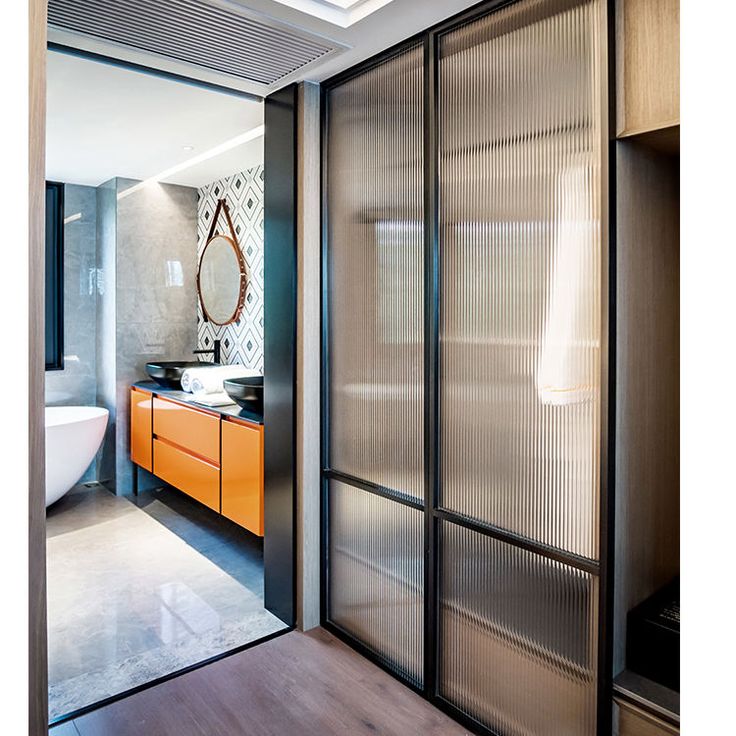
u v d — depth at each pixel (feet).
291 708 7.52
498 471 6.79
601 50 5.61
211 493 12.41
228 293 15.52
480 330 6.91
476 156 6.84
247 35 7.29
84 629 9.35
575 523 6.06
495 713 6.97
